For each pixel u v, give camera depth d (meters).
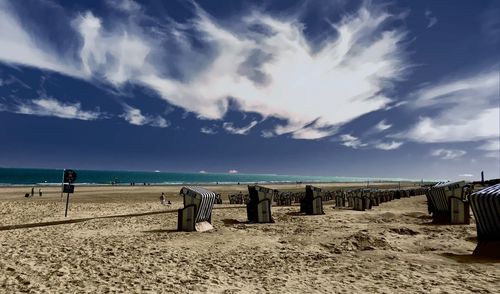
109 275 6.08
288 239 10.33
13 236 10.31
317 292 5.27
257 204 15.10
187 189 12.16
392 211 21.97
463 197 14.63
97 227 12.80
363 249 8.73
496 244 7.71
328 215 18.64
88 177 188.38
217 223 14.74
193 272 6.43
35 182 104.25
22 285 5.38
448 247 9.02
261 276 6.24
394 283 5.70
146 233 11.37
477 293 5.11
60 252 7.92
